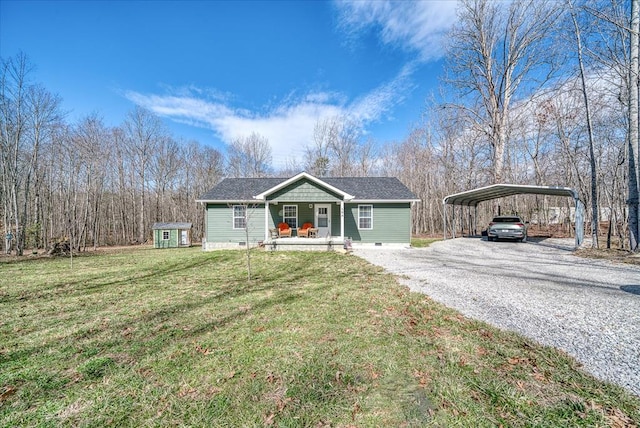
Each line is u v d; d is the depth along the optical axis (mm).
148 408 2422
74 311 5098
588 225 22266
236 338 3820
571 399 2404
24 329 4270
